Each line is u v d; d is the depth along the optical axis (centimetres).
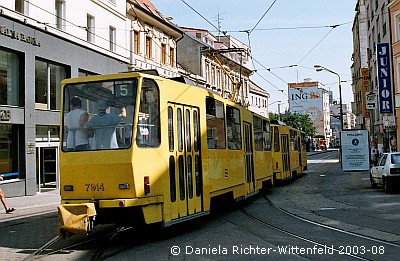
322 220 1389
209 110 1353
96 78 1072
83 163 1037
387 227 1232
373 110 5072
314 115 12306
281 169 2647
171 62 4319
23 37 2367
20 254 982
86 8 2953
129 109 1038
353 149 2511
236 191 1597
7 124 2320
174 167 1127
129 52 3512
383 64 3838
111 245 1053
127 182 1010
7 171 2316
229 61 5900
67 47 2736
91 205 983
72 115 1073
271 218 1457
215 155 1375
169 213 1089
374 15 4788
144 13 3662
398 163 2072
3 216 1667
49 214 1698
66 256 949
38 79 2533
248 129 1847
